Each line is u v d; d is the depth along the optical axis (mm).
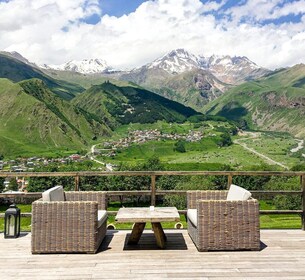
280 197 35844
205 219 5746
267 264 5070
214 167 88562
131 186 39156
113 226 7512
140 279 4492
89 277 4570
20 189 47719
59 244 5633
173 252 5680
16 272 4777
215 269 4859
